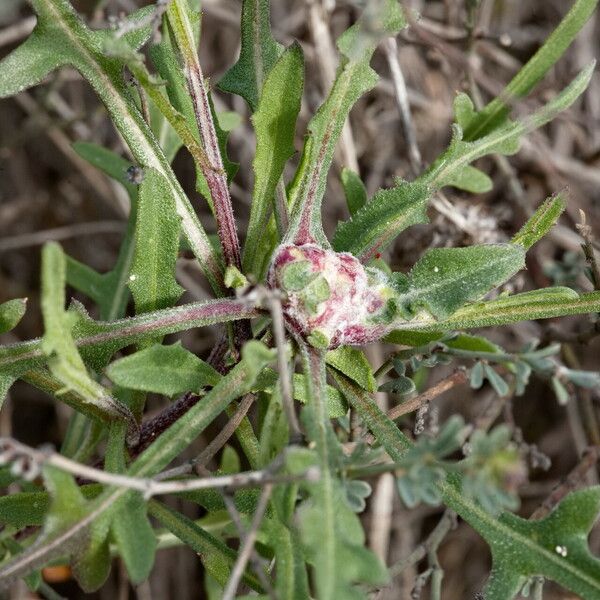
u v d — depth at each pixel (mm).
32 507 151
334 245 154
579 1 183
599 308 150
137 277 148
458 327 150
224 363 156
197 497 150
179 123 141
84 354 143
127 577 242
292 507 122
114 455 142
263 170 151
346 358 148
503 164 250
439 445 116
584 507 136
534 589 151
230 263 151
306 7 241
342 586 110
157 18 137
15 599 238
